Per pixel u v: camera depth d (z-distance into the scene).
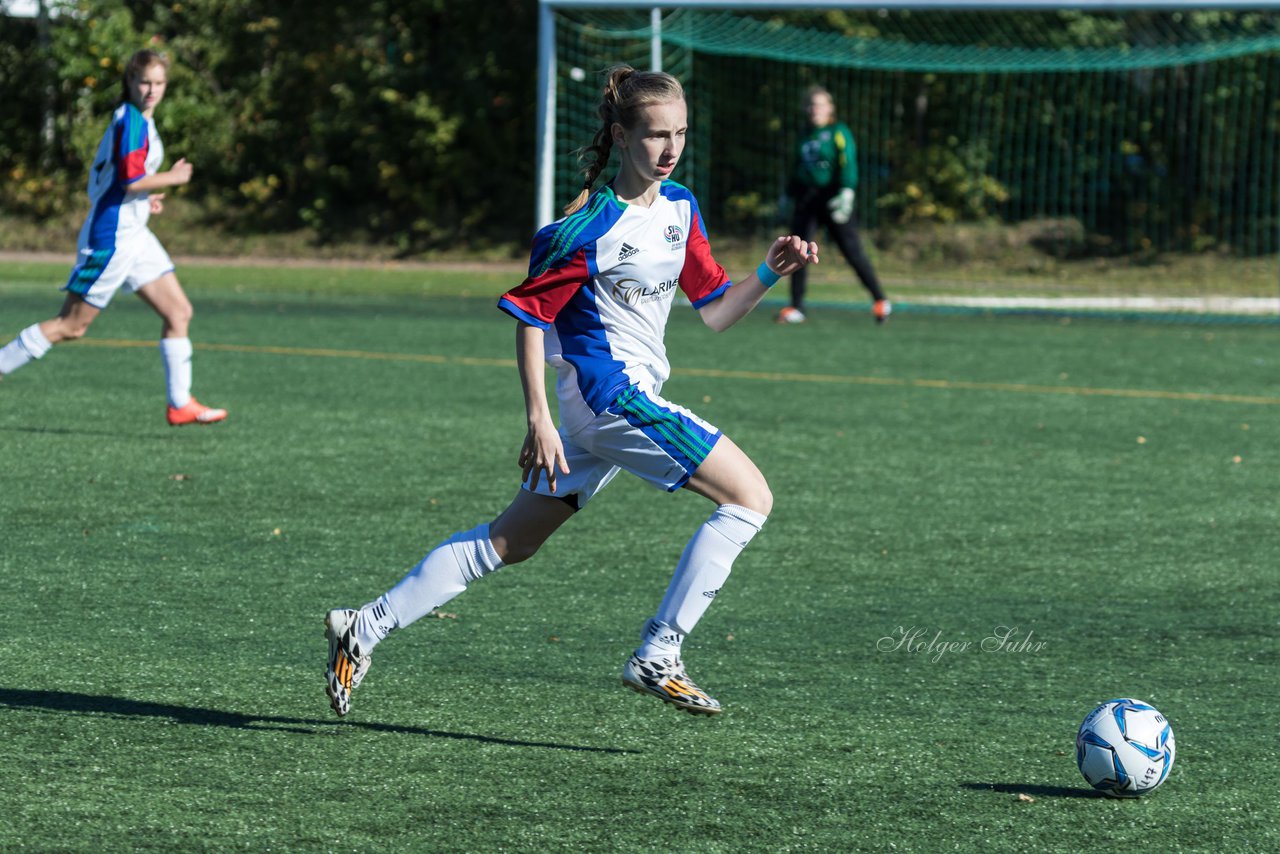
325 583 18.92
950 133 89.88
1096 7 57.91
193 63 104.31
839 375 41.41
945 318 59.69
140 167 27.00
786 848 10.91
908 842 11.09
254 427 30.67
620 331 12.94
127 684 14.62
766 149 91.56
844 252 53.59
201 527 21.86
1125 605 18.52
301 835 10.97
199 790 11.84
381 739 13.21
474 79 96.31
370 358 42.81
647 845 10.92
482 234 93.75
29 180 100.88
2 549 20.27
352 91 97.62
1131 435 31.92
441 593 13.12
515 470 26.75
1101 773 11.95
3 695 14.12
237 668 15.29
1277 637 17.17
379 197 97.62
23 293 62.69
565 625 17.22
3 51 103.75
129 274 27.77
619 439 12.88
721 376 40.81
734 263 84.88
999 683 15.30
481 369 40.84
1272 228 84.62
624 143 12.60
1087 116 88.00
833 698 14.72
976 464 28.23
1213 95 85.81
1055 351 48.06
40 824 11.05
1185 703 14.70
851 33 87.56
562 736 13.42
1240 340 52.38
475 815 11.45
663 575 19.62
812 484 26.08
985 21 89.12
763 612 18.02
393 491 24.73
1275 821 11.62
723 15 86.25
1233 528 23.05
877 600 18.64
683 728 13.72
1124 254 84.81
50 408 32.47
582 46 89.81
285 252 93.69
